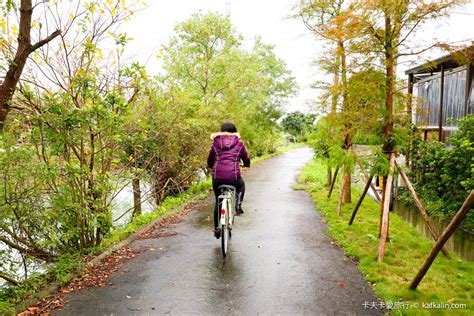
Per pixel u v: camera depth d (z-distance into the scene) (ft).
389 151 18.48
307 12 26.86
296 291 13.87
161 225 24.38
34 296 13.55
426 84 36.78
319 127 25.38
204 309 12.55
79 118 16.65
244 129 64.69
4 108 15.15
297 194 35.91
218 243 20.13
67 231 17.20
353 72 19.13
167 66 44.16
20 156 13.88
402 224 23.35
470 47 17.46
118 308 12.70
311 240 20.51
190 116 35.40
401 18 17.31
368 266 15.99
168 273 15.80
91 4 18.07
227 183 18.31
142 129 22.84
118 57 20.04
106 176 18.92
